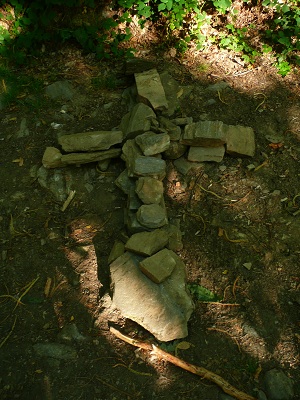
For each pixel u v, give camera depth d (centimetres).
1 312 305
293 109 423
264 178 375
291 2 471
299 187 371
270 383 273
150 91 403
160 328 285
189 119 398
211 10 475
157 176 349
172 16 451
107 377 275
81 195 368
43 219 354
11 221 352
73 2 445
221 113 419
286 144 398
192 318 303
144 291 295
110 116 418
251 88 440
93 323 299
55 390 269
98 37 460
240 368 282
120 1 446
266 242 340
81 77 447
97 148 371
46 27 459
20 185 373
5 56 456
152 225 319
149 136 363
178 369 279
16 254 334
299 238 342
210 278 323
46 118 415
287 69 447
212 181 373
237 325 301
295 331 299
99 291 315
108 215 357
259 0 477
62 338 292
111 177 377
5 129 409
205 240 341
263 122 414
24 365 280
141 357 284
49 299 312
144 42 471
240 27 481
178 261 314
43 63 459
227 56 463
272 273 325
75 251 336
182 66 457
